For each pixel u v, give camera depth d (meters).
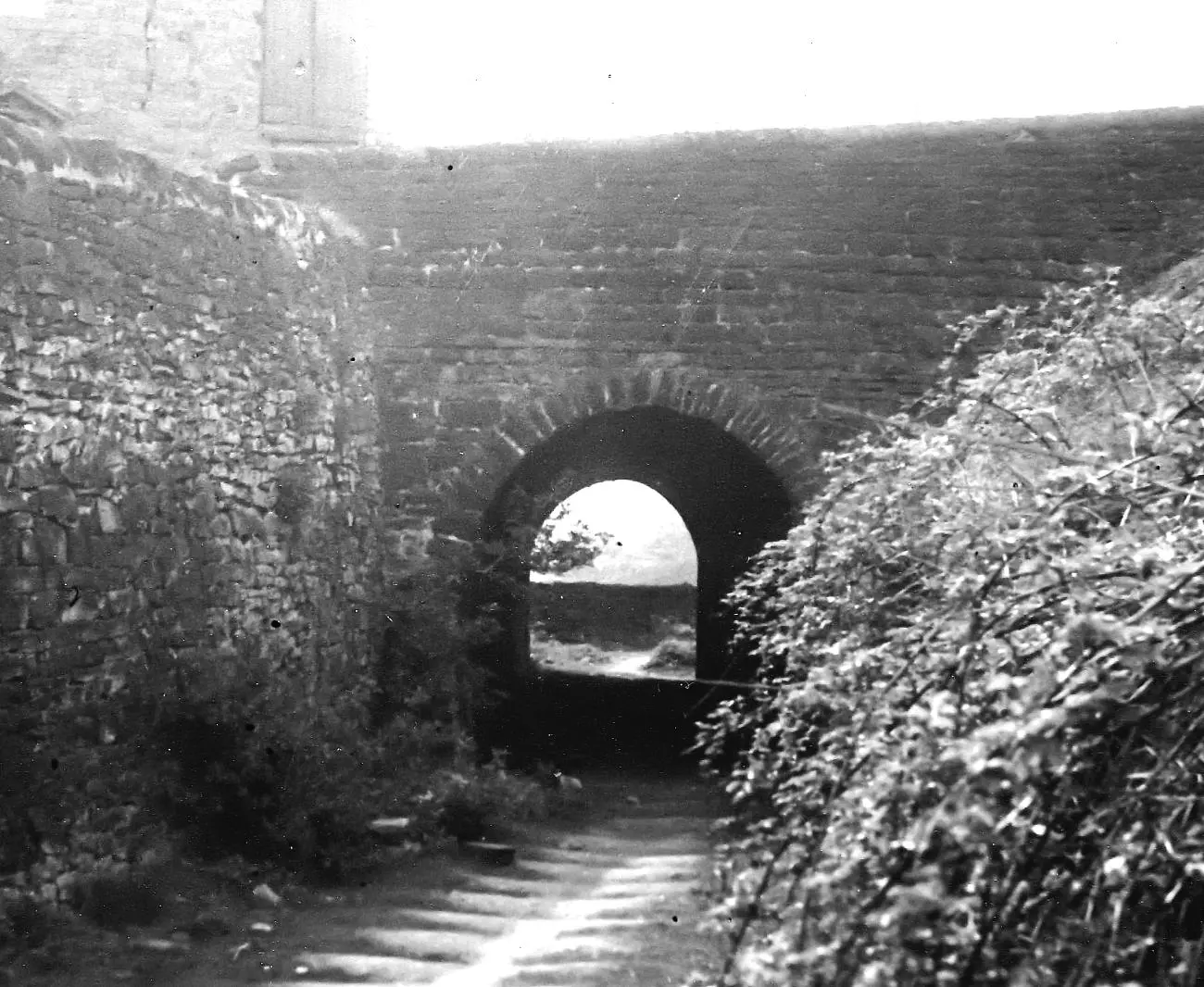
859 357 11.87
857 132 12.02
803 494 11.83
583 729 15.13
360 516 11.62
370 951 7.04
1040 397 5.47
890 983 2.88
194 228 8.95
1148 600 3.05
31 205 7.14
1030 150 11.88
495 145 12.36
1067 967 3.04
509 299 12.24
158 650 8.12
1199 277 9.67
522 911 7.93
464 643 11.97
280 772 8.45
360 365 11.92
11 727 6.77
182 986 6.24
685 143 12.16
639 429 15.72
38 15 16.84
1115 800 2.95
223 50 16.80
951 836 2.86
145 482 8.12
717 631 18.55
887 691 3.32
